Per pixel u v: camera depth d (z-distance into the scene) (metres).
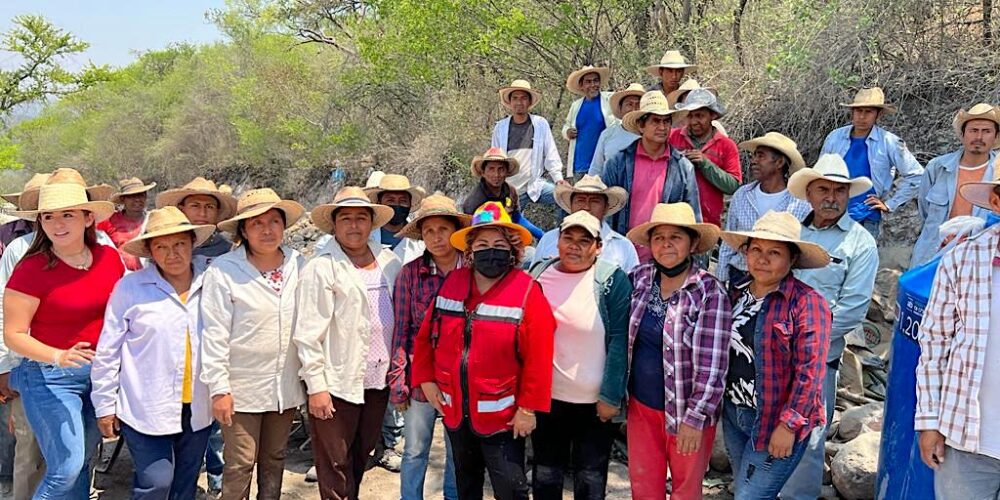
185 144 24.50
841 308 4.30
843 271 4.33
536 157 7.96
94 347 4.12
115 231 5.85
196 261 4.34
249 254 4.24
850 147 6.30
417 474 4.50
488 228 3.74
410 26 13.59
